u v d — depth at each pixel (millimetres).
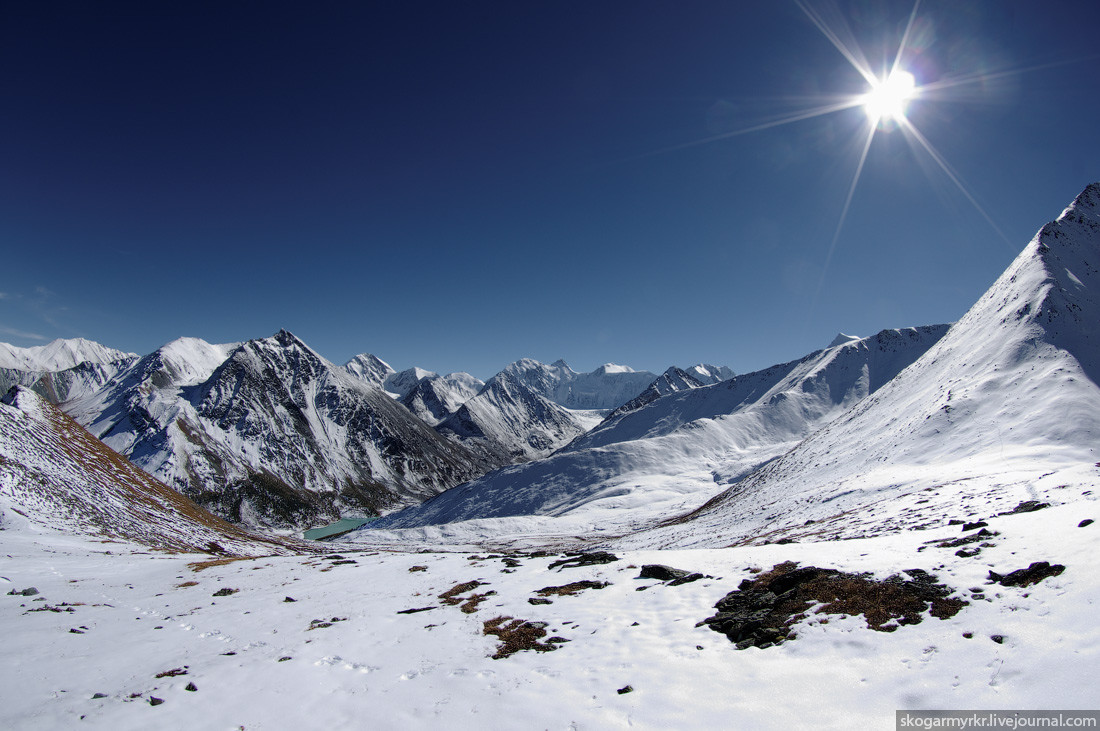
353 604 21875
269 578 30219
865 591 13711
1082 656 8750
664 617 15422
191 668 14992
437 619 18516
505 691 12039
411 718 11258
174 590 28312
